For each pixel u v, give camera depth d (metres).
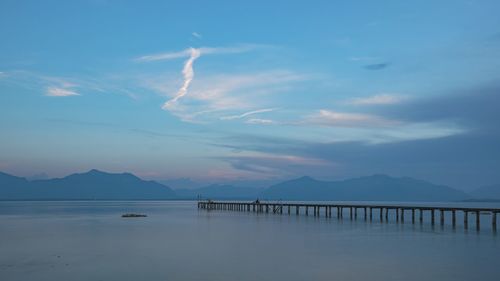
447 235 48.06
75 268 29.48
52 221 74.19
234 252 36.03
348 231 53.19
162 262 31.53
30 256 34.22
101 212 113.00
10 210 127.31
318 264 30.80
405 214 108.00
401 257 33.50
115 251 36.72
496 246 39.09
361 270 28.86
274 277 26.97
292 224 65.31
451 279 26.48
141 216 88.44
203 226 61.84
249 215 92.94
